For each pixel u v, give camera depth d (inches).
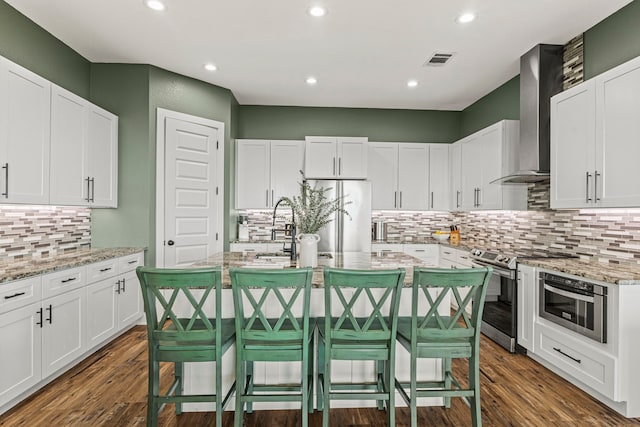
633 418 92.1
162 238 165.3
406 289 97.1
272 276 74.9
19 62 120.0
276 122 223.6
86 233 156.7
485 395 103.7
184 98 174.1
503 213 182.2
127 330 155.0
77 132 131.5
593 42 125.2
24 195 107.1
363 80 179.0
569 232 137.8
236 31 131.3
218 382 77.4
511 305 134.2
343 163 209.6
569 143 120.0
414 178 218.8
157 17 122.3
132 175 159.8
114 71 159.5
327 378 78.7
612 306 94.0
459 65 159.6
